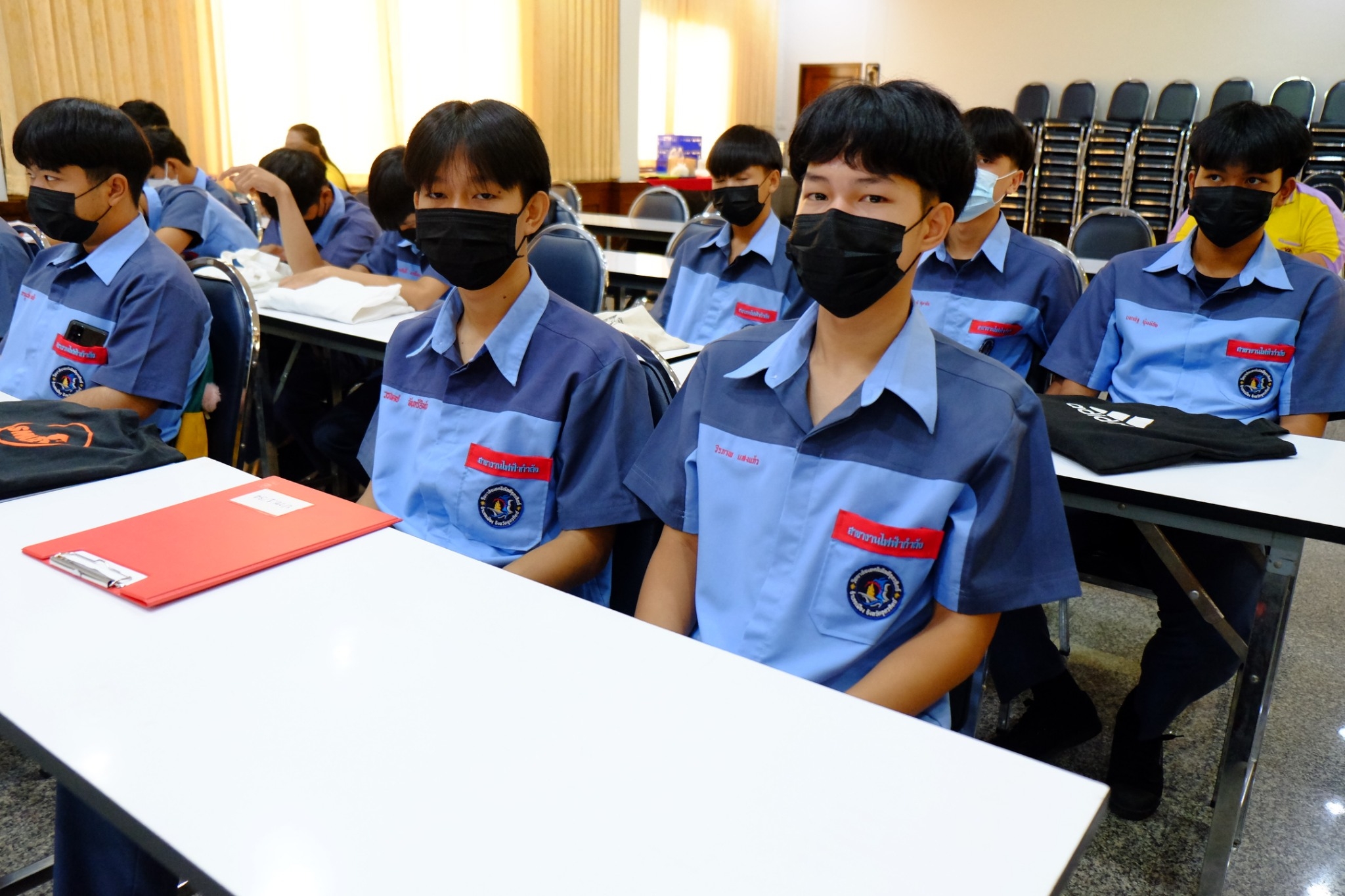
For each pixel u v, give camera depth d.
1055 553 1.07
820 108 1.03
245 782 0.68
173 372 1.81
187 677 0.80
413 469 1.43
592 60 8.27
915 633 1.10
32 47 4.46
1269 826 1.73
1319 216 3.08
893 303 1.06
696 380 1.22
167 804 0.65
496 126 1.28
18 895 1.41
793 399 1.10
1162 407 1.77
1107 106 8.88
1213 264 2.00
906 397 1.03
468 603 0.95
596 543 1.35
